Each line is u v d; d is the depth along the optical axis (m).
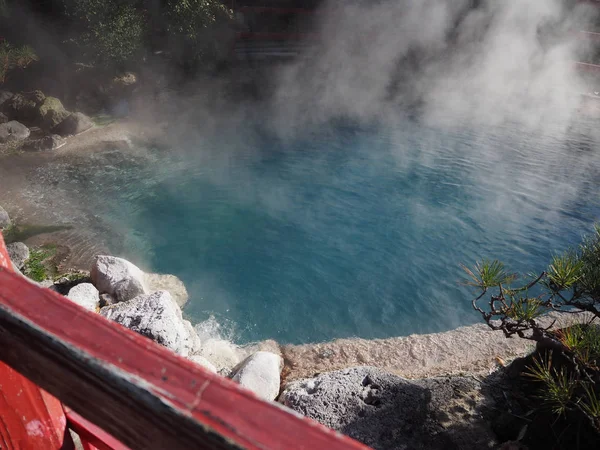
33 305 0.82
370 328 7.38
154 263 8.85
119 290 7.34
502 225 9.88
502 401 4.62
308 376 6.18
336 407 4.54
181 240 9.52
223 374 5.94
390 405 4.53
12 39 18.30
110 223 9.99
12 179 11.69
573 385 3.18
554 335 3.75
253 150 13.59
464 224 9.95
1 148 13.44
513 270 8.52
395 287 8.23
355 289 8.20
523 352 6.11
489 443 4.16
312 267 8.76
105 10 16.56
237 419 0.61
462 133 14.69
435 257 8.97
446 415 4.46
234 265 8.82
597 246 3.60
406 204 10.74
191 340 6.60
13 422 1.15
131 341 0.73
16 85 16.66
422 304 7.84
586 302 3.65
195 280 8.44
